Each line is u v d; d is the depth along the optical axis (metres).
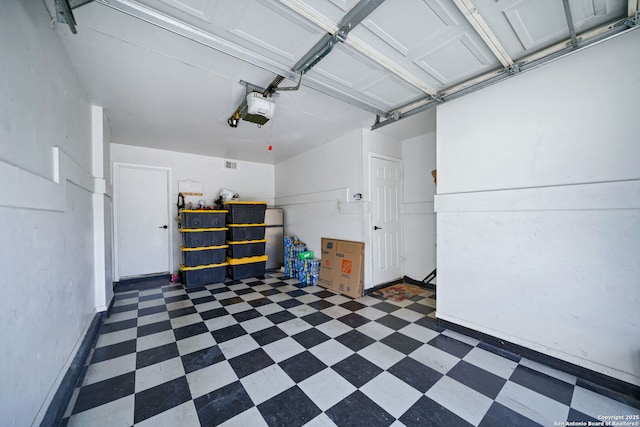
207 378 1.59
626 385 1.43
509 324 1.90
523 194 1.81
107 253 2.72
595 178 1.54
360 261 3.22
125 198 3.97
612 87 1.48
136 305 2.89
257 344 2.01
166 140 3.72
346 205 3.54
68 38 1.56
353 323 2.39
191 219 3.65
